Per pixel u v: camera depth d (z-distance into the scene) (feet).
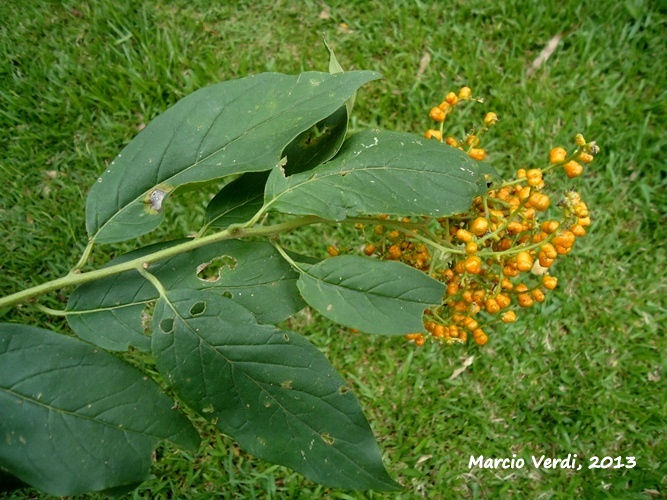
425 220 4.82
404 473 8.28
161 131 4.25
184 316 3.92
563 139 9.57
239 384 3.93
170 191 4.19
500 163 9.62
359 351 8.82
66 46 9.54
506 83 9.96
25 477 3.58
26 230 8.73
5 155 9.02
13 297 4.00
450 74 9.91
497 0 10.22
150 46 9.72
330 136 4.40
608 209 9.43
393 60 9.99
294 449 3.94
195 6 10.07
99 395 3.78
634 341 8.96
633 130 9.68
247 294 4.36
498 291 4.42
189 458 8.05
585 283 9.05
